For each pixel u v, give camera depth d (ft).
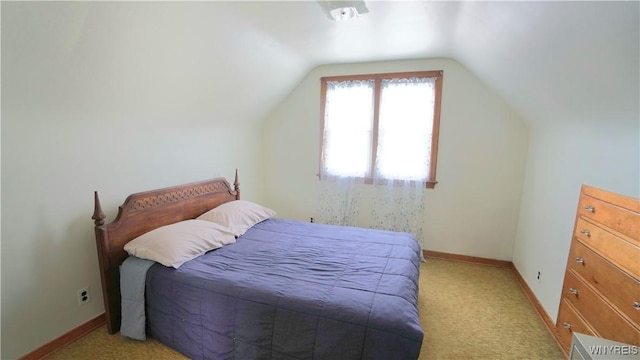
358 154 11.97
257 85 10.52
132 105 7.25
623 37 3.89
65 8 4.68
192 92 8.45
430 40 8.73
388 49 9.68
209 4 6.19
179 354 6.23
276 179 13.70
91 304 6.95
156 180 8.45
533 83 7.15
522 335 7.09
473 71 10.23
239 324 5.47
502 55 7.23
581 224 6.14
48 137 5.92
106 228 6.45
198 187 9.21
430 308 8.19
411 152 11.26
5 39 4.56
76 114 6.30
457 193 11.16
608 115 5.37
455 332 7.18
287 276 6.13
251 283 5.78
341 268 6.55
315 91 12.44
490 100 10.39
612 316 4.91
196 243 7.11
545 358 6.36
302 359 5.06
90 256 6.87
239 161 12.17
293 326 5.11
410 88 11.00
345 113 11.89
